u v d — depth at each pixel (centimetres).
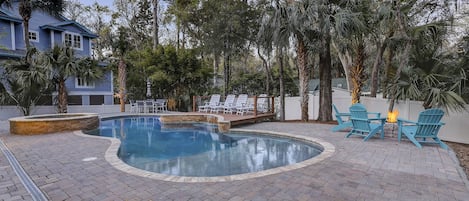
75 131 811
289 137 703
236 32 1241
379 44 937
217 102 1321
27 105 1116
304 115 1030
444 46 846
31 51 1027
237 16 1190
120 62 1539
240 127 894
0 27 1351
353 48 952
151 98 1702
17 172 383
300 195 296
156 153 605
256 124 963
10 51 1299
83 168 401
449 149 522
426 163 421
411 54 729
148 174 372
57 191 311
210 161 528
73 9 2312
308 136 680
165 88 1625
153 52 1545
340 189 312
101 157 468
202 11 1409
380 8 764
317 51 956
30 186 327
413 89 639
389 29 812
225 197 291
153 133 894
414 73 666
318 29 862
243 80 1873
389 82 792
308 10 832
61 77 1066
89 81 1099
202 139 783
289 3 896
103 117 1201
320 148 582
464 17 958
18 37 1451
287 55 1241
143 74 1711
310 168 395
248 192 305
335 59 1867
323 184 329
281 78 1185
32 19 1495
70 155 484
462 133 630
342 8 861
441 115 538
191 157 564
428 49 716
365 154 480
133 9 2341
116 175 367
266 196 293
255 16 1207
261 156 569
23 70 995
